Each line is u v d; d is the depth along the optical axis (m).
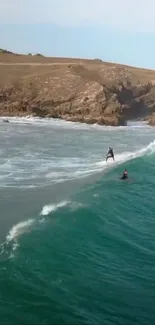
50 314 13.46
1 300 13.88
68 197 26.27
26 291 14.56
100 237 20.41
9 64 95.56
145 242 20.55
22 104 75.44
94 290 15.39
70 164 36.78
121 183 31.14
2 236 19.19
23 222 21.12
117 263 17.89
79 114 74.94
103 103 75.69
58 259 17.34
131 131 65.56
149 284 16.36
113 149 46.38
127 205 26.05
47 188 28.36
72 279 15.95
